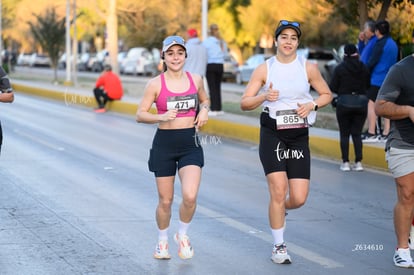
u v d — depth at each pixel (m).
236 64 84.94
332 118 42.19
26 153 31.73
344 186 25.44
